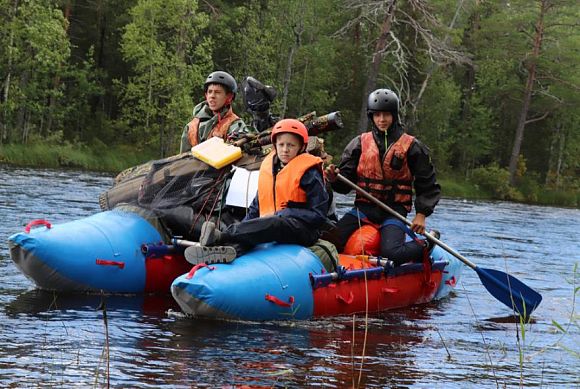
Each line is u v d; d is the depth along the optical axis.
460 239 14.53
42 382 4.46
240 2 44.28
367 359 5.50
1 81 34.91
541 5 49.75
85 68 40.97
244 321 6.27
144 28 36.97
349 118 47.34
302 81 44.75
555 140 55.56
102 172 28.89
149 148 40.47
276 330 6.14
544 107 52.72
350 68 47.94
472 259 11.74
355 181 8.18
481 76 54.53
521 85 52.47
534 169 58.47
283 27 42.50
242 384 4.64
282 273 6.47
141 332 5.75
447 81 49.66
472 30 53.34
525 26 51.72
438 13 46.81
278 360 5.25
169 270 7.27
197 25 37.12
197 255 6.39
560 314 8.01
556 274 10.80
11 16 33.88
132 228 7.23
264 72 40.69
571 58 50.91
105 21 43.81
